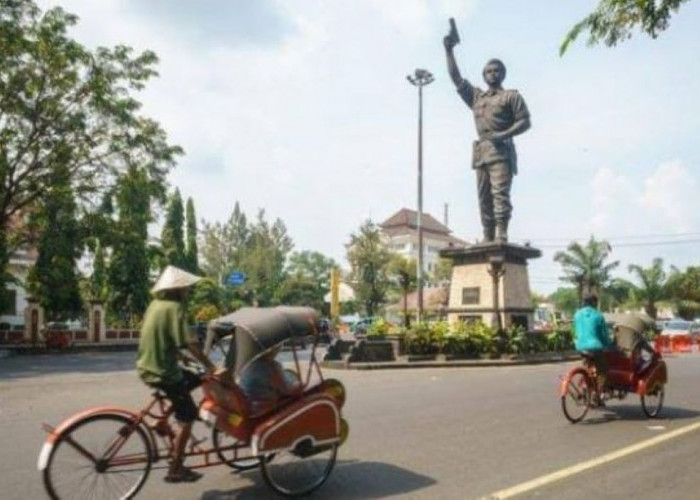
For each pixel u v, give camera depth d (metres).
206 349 5.76
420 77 32.69
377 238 55.69
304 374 16.56
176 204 57.09
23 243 32.88
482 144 26.06
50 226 30.64
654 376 9.52
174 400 5.41
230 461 5.61
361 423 8.95
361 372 17.78
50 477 4.87
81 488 5.00
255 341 5.36
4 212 29.14
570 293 84.00
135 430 5.20
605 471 6.30
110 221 31.19
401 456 6.94
